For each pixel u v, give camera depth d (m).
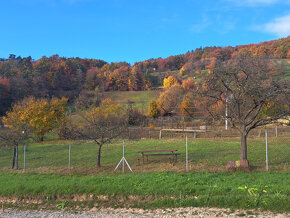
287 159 17.48
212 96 16.08
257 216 8.23
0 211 10.29
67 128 19.25
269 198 8.96
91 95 109.69
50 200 11.02
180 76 111.25
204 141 28.05
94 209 9.96
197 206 9.27
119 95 108.94
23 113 42.22
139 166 17.95
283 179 11.87
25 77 109.25
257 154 19.56
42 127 40.09
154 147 25.78
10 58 138.12
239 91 15.44
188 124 45.75
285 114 15.30
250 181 11.70
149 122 50.94
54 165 19.95
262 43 98.69
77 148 27.59
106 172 16.27
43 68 121.62
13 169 19.28
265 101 15.48
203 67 113.44
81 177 14.72
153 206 9.62
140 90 115.19
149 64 151.75
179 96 63.06
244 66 15.51
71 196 11.13
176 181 12.10
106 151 24.72
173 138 33.09
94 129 19.19
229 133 33.72
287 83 14.99
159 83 119.69
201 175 13.52
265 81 15.49
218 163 17.23
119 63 142.50
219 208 8.99
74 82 123.06
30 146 32.00
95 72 128.38
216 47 132.12
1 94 88.75
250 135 31.94
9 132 20.19
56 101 46.47
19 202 11.15
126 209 9.69
